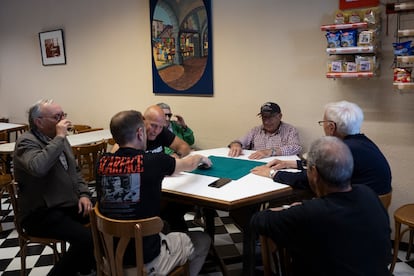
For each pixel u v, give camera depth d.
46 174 2.11
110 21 4.36
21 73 5.68
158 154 1.71
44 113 2.15
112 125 1.69
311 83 2.98
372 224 1.23
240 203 1.71
